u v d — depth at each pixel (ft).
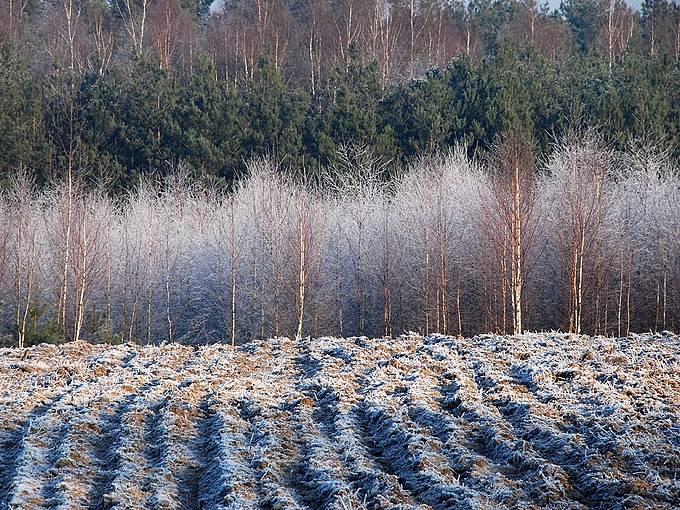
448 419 51.11
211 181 230.27
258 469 44.29
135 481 43.37
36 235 203.51
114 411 57.31
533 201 160.76
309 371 69.97
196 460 46.78
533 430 48.14
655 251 181.98
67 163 237.04
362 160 219.00
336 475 42.47
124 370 72.54
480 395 57.00
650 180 188.65
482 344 78.28
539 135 228.43
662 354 68.13
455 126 236.43
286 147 236.02
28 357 82.89
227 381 64.08
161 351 83.76
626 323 181.68
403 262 194.80
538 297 184.55
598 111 222.48
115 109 256.11
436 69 282.15
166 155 238.68
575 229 159.33
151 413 55.98
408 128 245.45
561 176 182.39
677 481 39.19
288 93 278.46
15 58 305.12
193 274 208.03
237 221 207.62
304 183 220.64
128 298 208.23
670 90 233.96
